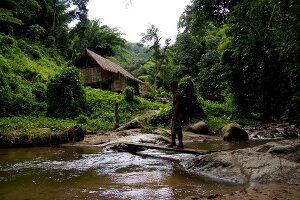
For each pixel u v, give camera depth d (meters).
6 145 10.62
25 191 4.53
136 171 5.94
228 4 11.70
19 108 18.56
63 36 44.56
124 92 24.77
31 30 37.81
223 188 4.47
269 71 16.62
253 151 5.62
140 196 4.14
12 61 27.77
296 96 14.93
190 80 17.56
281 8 7.24
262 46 14.68
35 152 9.21
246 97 19.06
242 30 8.99
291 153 5.27
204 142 10.80
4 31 34.28
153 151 8.67
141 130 14.13
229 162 5.49
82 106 20.25
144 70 58.62
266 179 4.60
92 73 33.75
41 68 30.83
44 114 18.97
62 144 11.02
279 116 18.14
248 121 17.62
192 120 16.48
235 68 18.66
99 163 6.94
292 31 7.27
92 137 12.54
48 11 42.00
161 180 5.11
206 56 32.19
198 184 4.77
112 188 4.61
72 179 5.30
